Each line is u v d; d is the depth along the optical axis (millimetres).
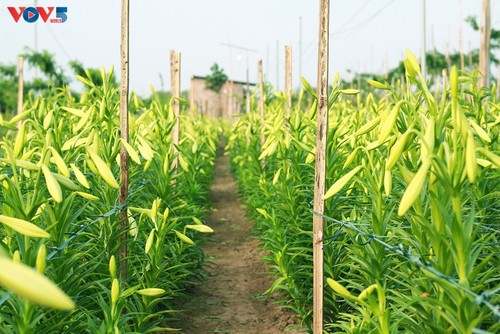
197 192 9641
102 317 4098
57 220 3312
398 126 2812
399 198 3627
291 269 5320
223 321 5785
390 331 2885
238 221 10852
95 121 4375
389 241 3662
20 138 3170
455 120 2207
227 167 20031
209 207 12133
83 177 3023
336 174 4852
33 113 4414
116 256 4297
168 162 5988
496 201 3807
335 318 4711
